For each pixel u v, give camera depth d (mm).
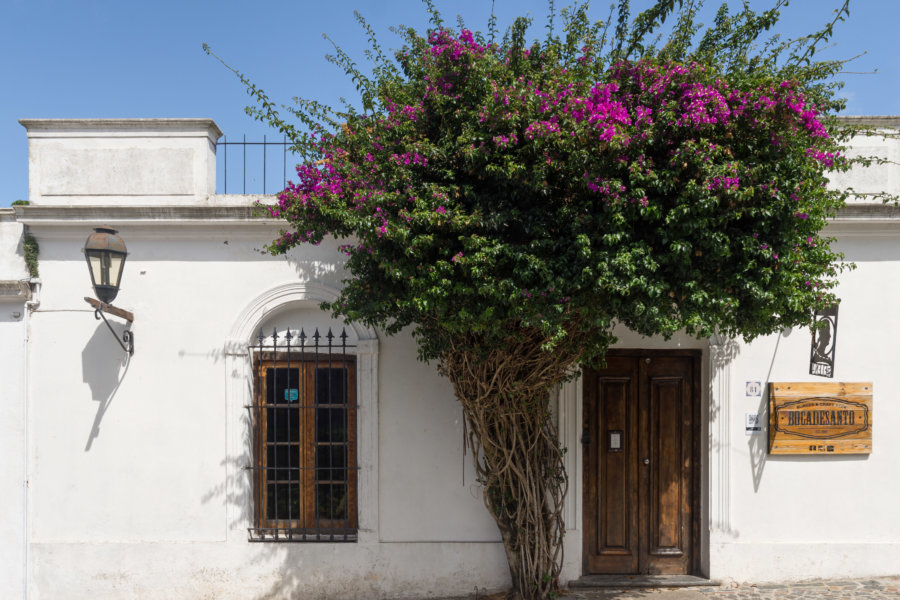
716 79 3508
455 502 5289
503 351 4266
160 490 5285
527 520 4883
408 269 3824
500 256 3688
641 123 3453
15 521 5223
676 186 3488
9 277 5324
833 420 5316
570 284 3570
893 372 5367
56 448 5289
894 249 5383
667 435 5516
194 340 5367
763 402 5363
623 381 5527
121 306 5344
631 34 4023
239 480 5285
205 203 5406
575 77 3893
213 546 5234
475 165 3738
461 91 3889
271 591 5230
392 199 3752
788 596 4953
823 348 5344
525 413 4676
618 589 5184
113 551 5227
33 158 5418
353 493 5406
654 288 3453
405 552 5258
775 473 5340
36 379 5316
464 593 5223
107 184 5426
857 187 5387
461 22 4047
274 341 5355
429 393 5352
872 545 5289
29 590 5199
